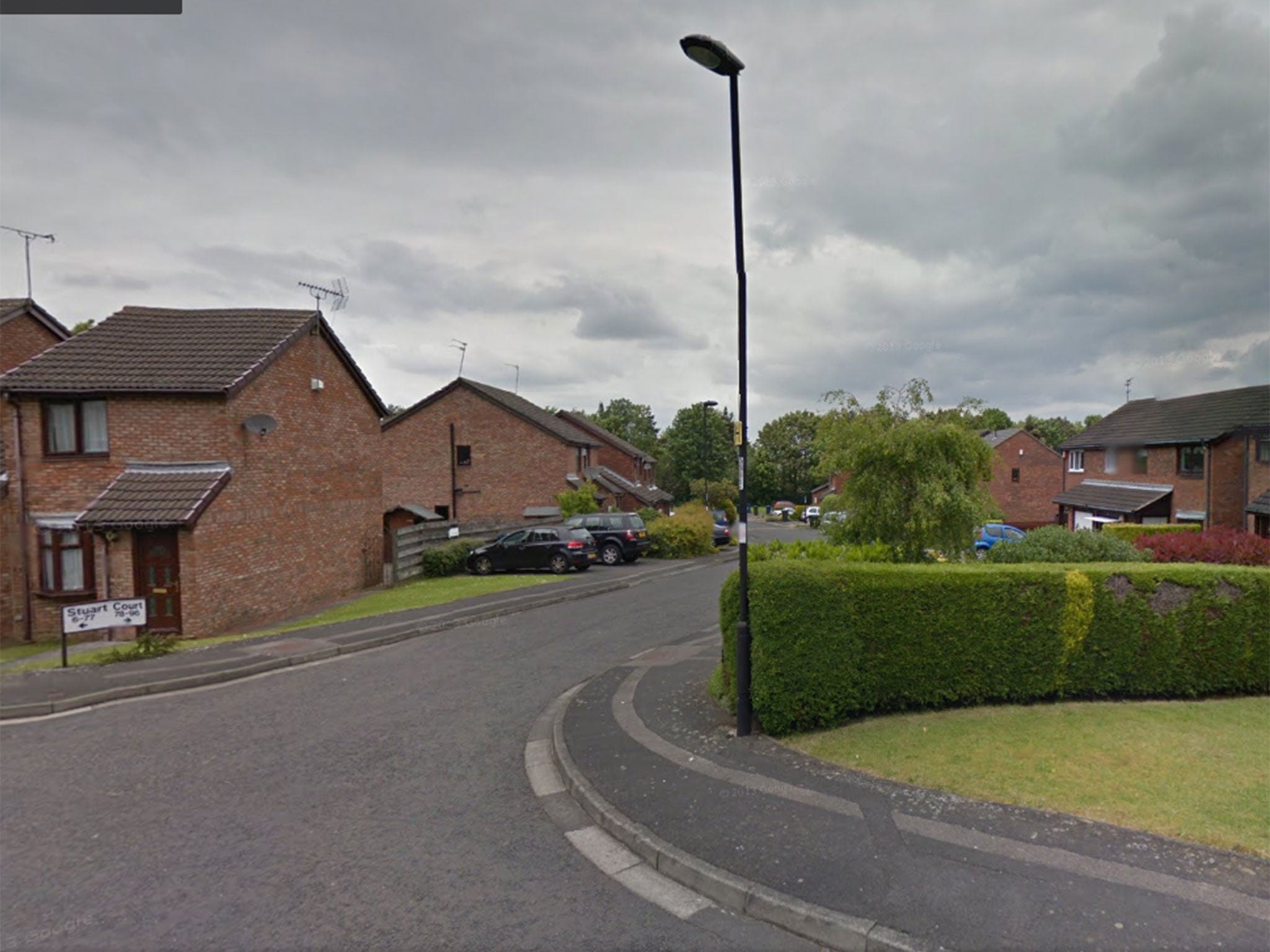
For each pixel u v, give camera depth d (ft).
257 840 16.83
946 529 33.06
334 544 60.75
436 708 27.73
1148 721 22.38
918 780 18.35
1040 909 12.82
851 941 12.54
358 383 65.21
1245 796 16.90
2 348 58.18
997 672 23.94
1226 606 24.80
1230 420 78.84
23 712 28.02
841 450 34.22
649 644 38.45
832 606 22.31
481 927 13.26
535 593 57.52
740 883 14.08
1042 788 17.57
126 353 50.44
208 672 32.96
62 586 47.21
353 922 13.44
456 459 113.80
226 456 46.96
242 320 56.34
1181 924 12.23
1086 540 34.32
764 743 21.58
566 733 23.54
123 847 16.47
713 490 193.77
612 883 14.93
